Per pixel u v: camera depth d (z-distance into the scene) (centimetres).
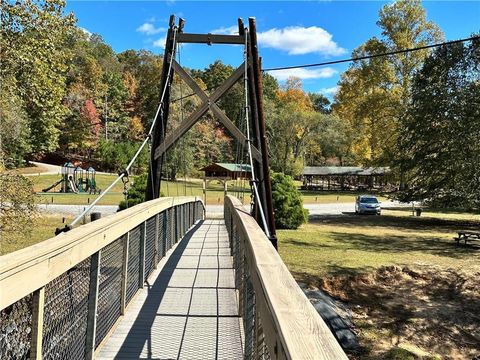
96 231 290
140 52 7662
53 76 1337
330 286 1120
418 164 2522
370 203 2970
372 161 3728
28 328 205
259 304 197
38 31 1222
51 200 3000
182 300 494
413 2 3478
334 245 1614
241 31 1023
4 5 1160
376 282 1185
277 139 4938
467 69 2364
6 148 1432
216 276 618
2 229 1042
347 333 894
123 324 411
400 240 1819
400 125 2895
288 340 113
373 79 3600
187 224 1244
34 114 1576
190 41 1012
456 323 971
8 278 168
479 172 2145
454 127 2280
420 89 2545
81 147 5434
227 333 391
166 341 368
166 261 729
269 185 952
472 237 1831
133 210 454
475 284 1167
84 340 296
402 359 820
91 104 5397
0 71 1133
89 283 299
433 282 1195
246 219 410
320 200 4169
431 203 2455
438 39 3475
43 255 202
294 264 1263
